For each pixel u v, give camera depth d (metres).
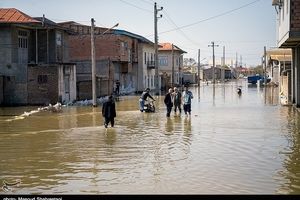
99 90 49.16
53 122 25.97
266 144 16.89
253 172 12.26
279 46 30.72
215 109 34.19
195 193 10.19
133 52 66.44
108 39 57.91
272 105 37.69
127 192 10.38
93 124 24.73
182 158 14.38
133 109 35.50
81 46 57.72
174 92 31.11
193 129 21.86
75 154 15.38
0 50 40.00
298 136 18.92
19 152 15.95
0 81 39.41
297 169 12.55
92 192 10.45
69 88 42.53
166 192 10.33
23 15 41.12
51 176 12.15
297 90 32.69
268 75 112.12
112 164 13.59
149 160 14.12
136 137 19.34
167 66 90.00
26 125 24.52
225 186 10.80
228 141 17.80
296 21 21.69
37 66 40.06
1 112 33.28
